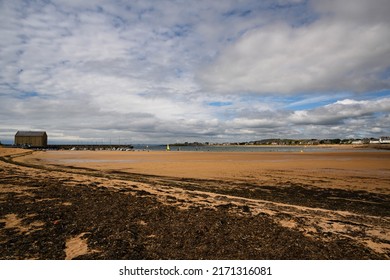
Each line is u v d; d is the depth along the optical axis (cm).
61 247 558
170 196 1130
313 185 1593
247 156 4647
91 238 608
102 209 857
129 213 820
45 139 13012
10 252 527
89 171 2180
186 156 4694
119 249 551
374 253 578
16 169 1916
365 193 1383
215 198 1150
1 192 1059
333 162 3094
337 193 1383
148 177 1864
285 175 1992
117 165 2758
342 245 612
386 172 2133
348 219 898
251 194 1345
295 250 571
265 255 544
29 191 1101
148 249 558
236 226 719
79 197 1026
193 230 675
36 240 589
